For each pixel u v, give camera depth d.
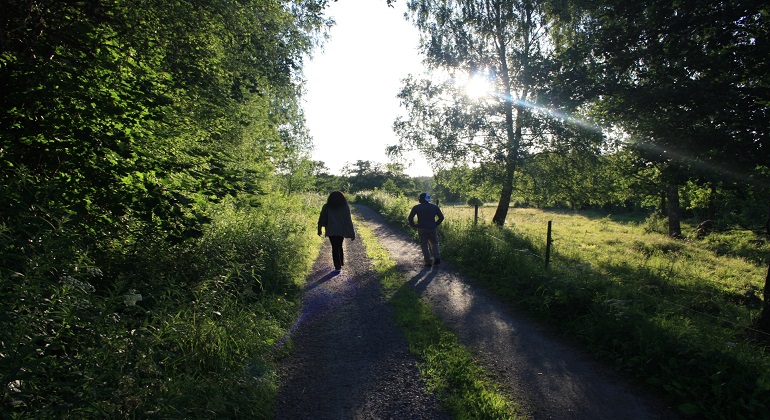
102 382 2.39
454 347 4.91
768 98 6.19
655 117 7.23
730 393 3.59
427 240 9.73
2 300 2.29
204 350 3.70
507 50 17.64
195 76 6.32
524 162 16.92
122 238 4.50
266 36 9.56
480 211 35.34
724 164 6.35
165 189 4.23
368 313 6.14
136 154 4.21
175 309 3.94
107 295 3.82
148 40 5.66
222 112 7.60
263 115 11.87
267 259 7.13
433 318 5.94
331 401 3.69
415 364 4.46
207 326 3.94
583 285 6.30
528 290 7.03
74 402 2.19
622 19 7.53
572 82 7.84
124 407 2.43
